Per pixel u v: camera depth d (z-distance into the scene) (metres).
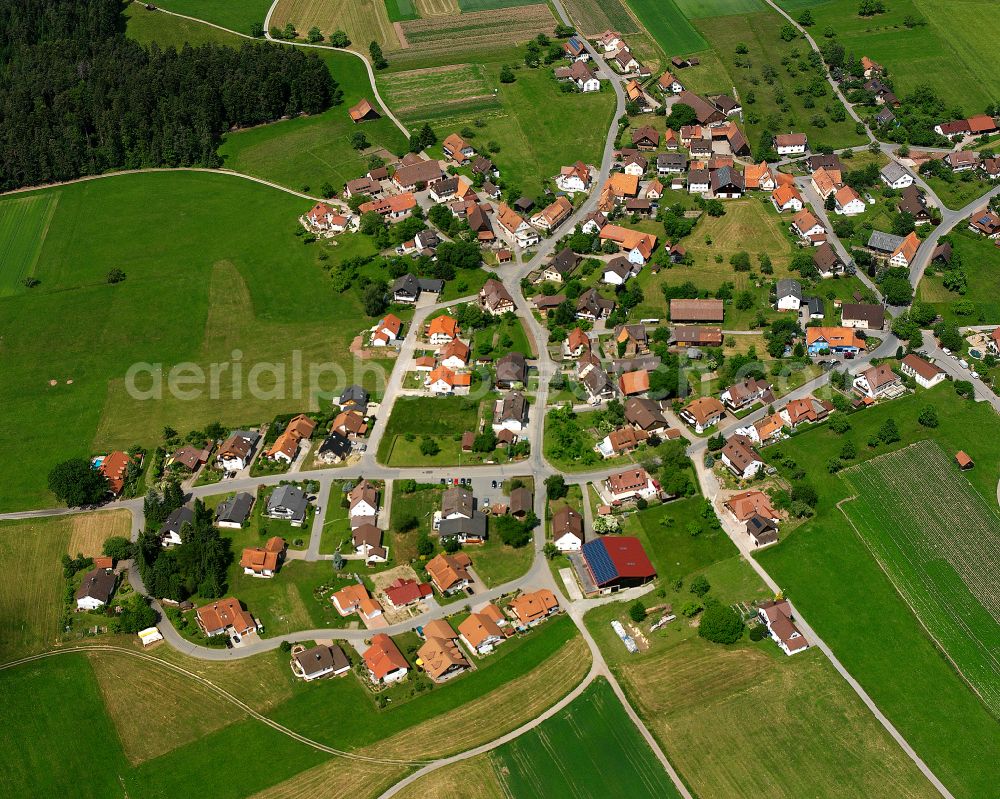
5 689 153.88
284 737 144.62
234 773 140.62
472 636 155.00
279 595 164.88
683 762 139.25
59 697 152.25
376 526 175.88
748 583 163.75
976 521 173.62
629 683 149.62
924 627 156.62
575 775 137.88
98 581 166.12
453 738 143.12
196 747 144.12
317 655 152.38
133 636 160.62
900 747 140.88
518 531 171.12
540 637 157.12
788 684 148.50
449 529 172.00
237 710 148.62
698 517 175.12
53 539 177.62
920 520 173.62
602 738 142.25
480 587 165.38
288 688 151.25
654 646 155.00
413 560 170.00
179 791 139.00
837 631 156.00
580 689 149.00
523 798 135.25
